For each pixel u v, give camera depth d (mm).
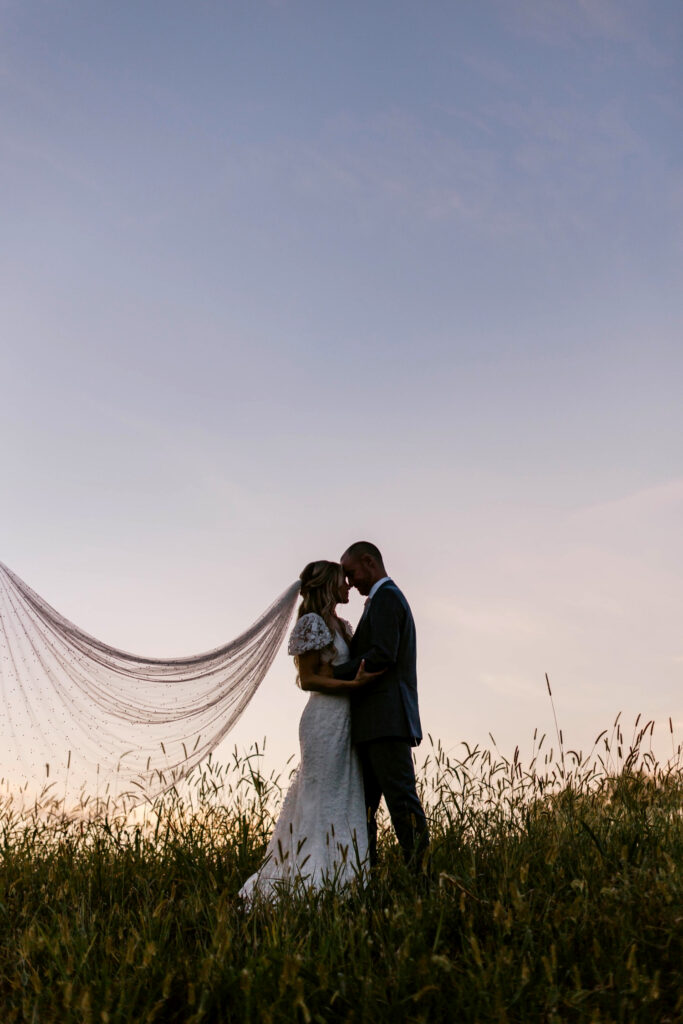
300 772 5375
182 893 5090
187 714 5301
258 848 5645
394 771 5340
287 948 3865
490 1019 3529
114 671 5152
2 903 4789
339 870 4754
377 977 3768
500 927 4055
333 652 5430
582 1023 3502
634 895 4363
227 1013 3795
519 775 5750
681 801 5758
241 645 5555
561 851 5062
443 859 5012
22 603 4973
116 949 4203
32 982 3814
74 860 5492
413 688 5520
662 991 3742
